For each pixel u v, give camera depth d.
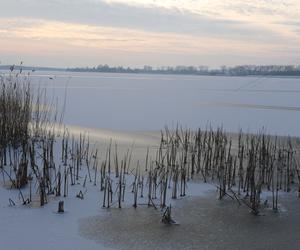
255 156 11.71
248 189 10.53
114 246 7.35
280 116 25.20
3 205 8.94
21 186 9.95
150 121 22.36
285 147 16.06
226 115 25.34
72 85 50.44
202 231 8.21
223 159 12.79
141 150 14.73
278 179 12.03
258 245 7.66
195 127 20.78
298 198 10.64
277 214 9.37
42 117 18.52
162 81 74.62
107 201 9.41
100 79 77.12
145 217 8.77
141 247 7.37
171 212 9.17
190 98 36.69
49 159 11.86
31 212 8.64
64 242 7.37
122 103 30.97
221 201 10.07
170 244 7.54
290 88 55.31
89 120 21.86
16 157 11.55
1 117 11.84
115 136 17.45
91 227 8.11
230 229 8.38
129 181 11.04
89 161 12.84
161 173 11.29
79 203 9.33
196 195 10.45
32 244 7.21
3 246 7.05
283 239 7.96
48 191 9.65
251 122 22.78
